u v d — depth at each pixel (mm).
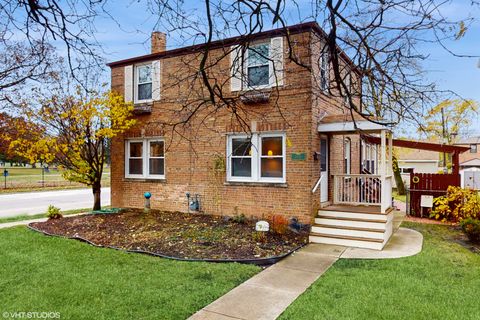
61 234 9109
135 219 10594
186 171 11258
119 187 12852
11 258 6848
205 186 10875
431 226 11070
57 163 12172
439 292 5176
